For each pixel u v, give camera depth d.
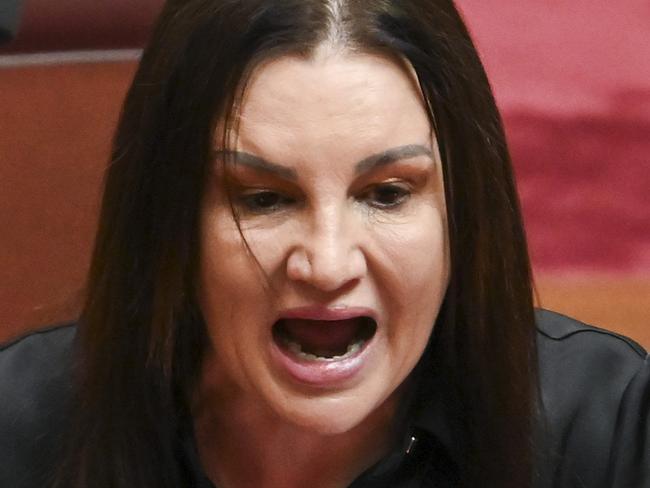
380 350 2.97
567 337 3.73
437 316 3.21
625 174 7.56
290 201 2.83
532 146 7.70
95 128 5.47
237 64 2.77
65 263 5.33
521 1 8.70
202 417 3.40
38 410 3.56
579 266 7.02
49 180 5.41
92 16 5.46
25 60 5.47
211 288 2.96
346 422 2.96
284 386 2.97
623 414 3.51
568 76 8.17
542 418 3.46
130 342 3.17
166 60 2.91
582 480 3.50
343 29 2.77
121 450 3.29
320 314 2.86
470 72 2.97
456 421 3.37
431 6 2.89
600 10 8.66
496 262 3.15
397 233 2.87
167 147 2.93
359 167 2.77
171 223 2.96
